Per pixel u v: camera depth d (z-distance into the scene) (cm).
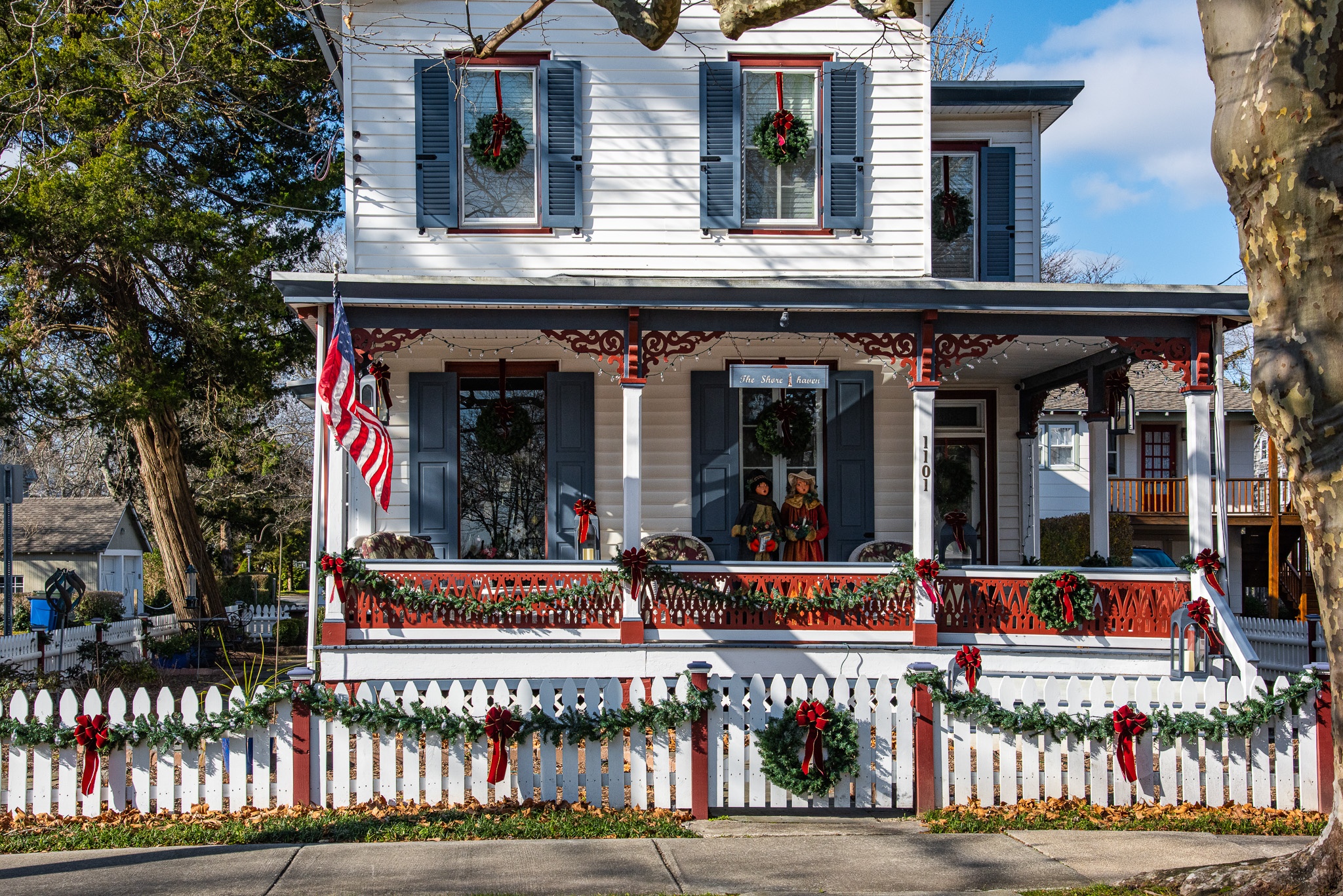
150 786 789
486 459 1469
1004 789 805
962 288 1169
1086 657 1164
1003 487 1630
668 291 1173
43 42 1664
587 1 1368
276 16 1842
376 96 1352
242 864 677
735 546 1443
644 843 730
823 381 1199
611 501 1448
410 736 803
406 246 1346
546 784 808
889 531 1457
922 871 666
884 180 1373
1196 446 1191
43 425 1952
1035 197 1552
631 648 1163
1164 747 806
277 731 797
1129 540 2458
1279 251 565
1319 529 568
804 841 735
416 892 624
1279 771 800
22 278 1831
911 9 920
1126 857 690
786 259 1368
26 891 625
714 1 927
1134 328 1203
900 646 1161
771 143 1355
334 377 1084
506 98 1362
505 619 1166
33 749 789
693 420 1447
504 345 1414
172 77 1644
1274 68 554
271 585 3481
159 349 2081
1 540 3488
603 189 1360
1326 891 571
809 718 787
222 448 2536
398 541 1283
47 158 1680
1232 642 1112
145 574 3241
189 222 1828
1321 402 556
